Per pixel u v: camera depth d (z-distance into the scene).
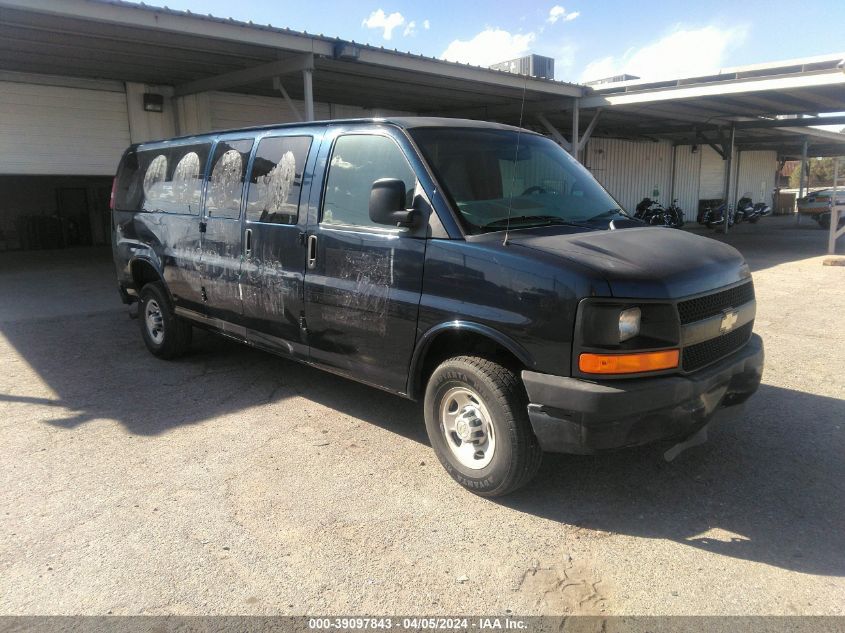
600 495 3.55
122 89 13.44
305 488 3.65
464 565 2.93
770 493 3.55
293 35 9.91
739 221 27.70
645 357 3.05
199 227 5.33
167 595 2.72
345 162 4.18
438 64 11.91
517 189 4.07
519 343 3.20
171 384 5.52
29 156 12.42
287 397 5.17
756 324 7.52
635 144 25.58
